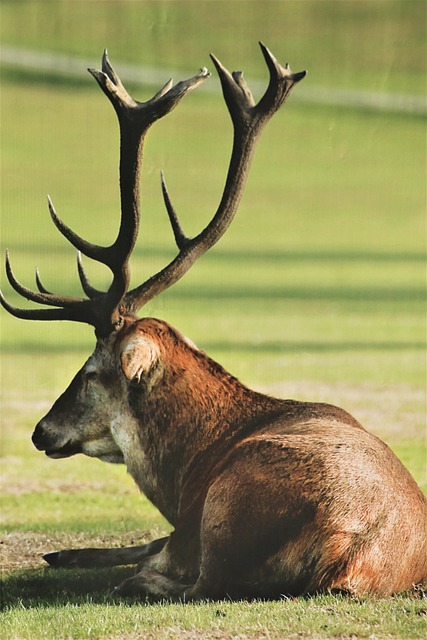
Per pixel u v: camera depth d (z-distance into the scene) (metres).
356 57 68.94
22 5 75.81
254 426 10.05
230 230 42.91
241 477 9.17
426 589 9.16
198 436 10.12
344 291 32.81
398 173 51.34
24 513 13.91
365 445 9.35
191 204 43.78
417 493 9.30
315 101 60.88
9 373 22.55
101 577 10.88
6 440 17.84
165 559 9.97
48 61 69.19
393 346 25.56
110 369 10.54
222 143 53.84
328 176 50.75
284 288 33.09
